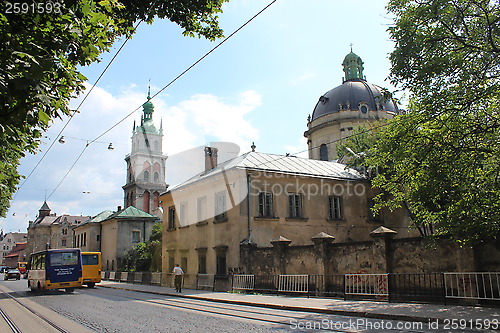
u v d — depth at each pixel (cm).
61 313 1388
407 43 1358
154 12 880
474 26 1361
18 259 12225
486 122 1341
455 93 1333
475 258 1302
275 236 2295
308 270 1831
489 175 1282
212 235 2420
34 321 1222
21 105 495
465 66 1311
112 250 4578
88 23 574
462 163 1270
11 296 2309
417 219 1589
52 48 525
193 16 930
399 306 1228
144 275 3064
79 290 2662
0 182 603
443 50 1343
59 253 2447
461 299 1246
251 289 1956
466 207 1249
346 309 1206
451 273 1237
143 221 4603
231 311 1301
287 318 1105
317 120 4838
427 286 1402
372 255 1616
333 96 4878
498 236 1259
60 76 565
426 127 1438
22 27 518
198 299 1817
